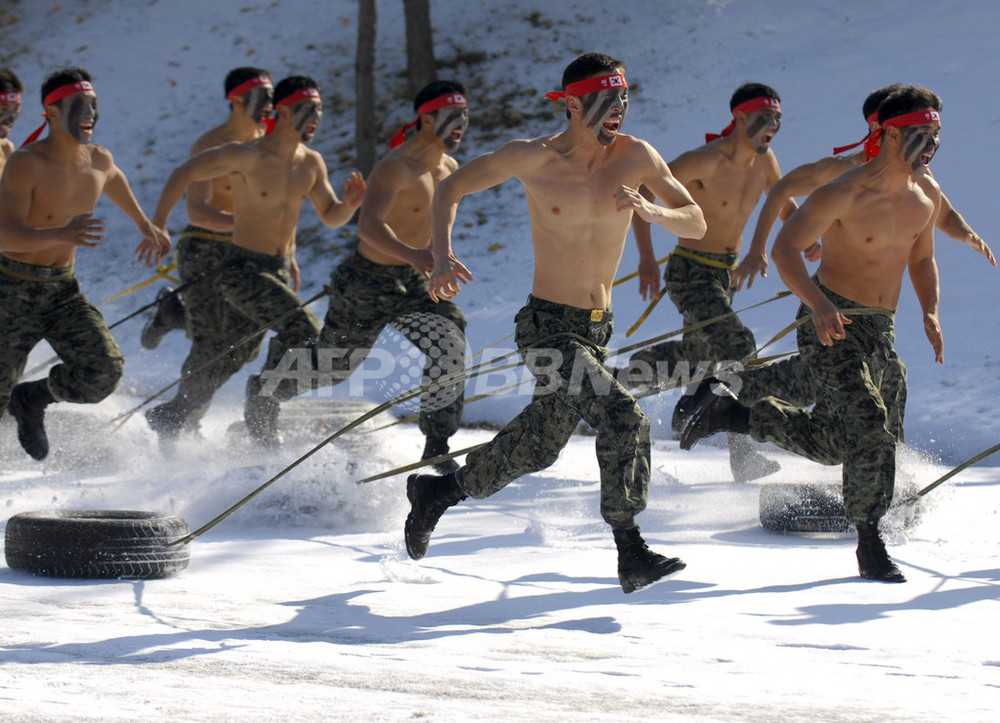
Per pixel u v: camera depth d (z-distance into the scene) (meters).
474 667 10.41
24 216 19.55
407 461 22.94
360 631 11.90
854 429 15.12
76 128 19.78
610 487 13.09
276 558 15.98
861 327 15.78
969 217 38.09
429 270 21.11
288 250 24.98
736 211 22.80
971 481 23.19
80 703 9.03
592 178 13.62
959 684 9.99
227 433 24.47
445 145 22.92
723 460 25.50
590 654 10.97
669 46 53.47
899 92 15.72
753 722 8.80
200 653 10.79
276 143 24.36
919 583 14.52
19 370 20.38
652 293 22.72
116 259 48.34
